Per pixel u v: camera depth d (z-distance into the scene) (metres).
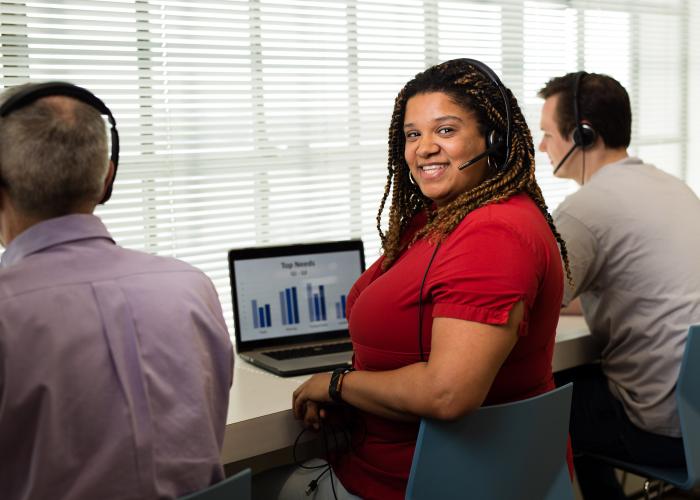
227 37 2.22
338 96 2.49
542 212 1.52
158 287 1.05
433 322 1.34
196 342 1.07
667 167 3.54
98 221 1.07
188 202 2.21
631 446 2.02
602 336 2.10
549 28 3.04
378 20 2.54
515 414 1.35
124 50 2.06
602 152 2.13
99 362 0.97
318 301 2.12
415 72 2.67
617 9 3.26
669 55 3.50
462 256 1.33
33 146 1.00
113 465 0.96
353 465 1.55
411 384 1.33
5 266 1.04
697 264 1.95
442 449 1.31
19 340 0.93
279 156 2.38
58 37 1.95
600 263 2.02
